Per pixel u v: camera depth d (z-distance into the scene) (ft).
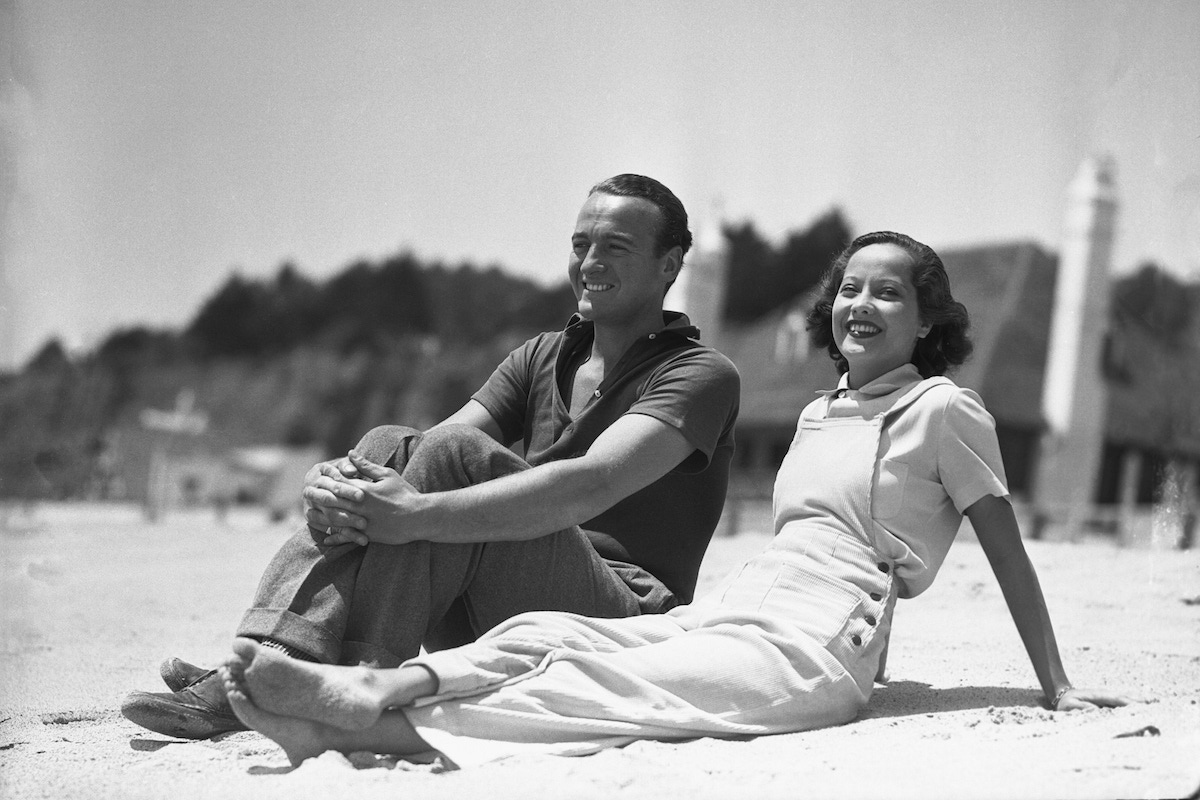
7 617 21.17
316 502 9.68
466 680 9.37
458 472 10.13
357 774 8.56
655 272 11.85
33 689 13.94
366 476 9.87
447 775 8.72
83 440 158.40
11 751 10.37
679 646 10.06
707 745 9.57
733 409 11.68
